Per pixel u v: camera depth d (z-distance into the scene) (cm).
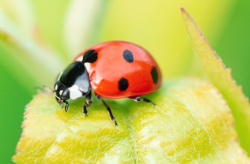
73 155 5
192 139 5
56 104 5
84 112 5
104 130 5
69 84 5
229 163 5
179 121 5
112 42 5
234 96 5
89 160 5
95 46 6
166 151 5
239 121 5
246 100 5
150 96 5
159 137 5
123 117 5
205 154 5
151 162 5
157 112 5
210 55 5
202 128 5
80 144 5
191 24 5
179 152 5
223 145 5
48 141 5
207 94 5
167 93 5
